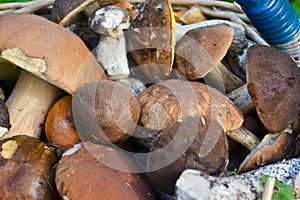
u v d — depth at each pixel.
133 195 0.45
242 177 0.46
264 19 0.56
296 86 0.52
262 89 0.51
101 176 0.44
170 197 0.47
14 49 0.47
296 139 0.55
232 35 0.54
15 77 0.57
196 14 0.65
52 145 0.50
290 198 0.46
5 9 0.65
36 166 0.47
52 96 0.53
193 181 0.43
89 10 0.57
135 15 0.55
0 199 0.46
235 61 0.59
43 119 0.53
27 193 0.46
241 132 0.54
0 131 0.50
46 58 0.48
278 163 0.50
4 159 0.47
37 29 0.49
